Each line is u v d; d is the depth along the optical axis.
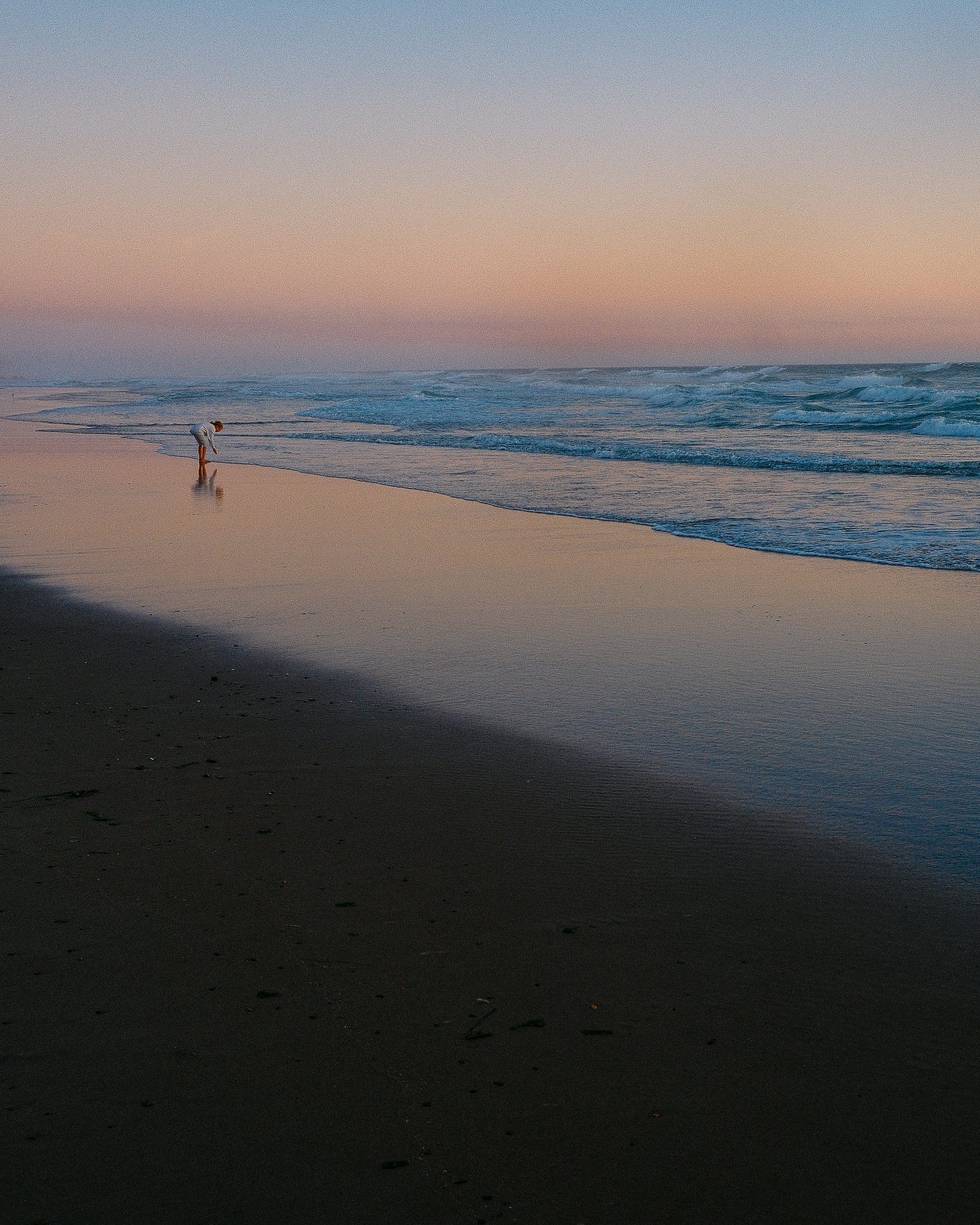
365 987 3.10
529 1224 2.21
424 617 8.12
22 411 48.88
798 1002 3.05
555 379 90.00
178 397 60.31
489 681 6.45
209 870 3.87
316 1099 2.59
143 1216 2.21
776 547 10.92
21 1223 2.19
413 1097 2.61
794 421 29.94
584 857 4.03
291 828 4.27
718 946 3.38
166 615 8.22
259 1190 2.29
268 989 3.08
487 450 22.62
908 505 13.63
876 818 4.43
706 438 24.64
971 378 56.22
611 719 5.75
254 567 10.19
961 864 3.99
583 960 3.28
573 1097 2.62
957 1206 2.28
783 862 4.00
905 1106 2.60
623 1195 2.30
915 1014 2.99
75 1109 2.54
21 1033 2.84
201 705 5.95
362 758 5.12
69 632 7.69
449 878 3.83
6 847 4.05
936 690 6.21
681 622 7.93
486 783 4.80
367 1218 2.22
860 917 3.57
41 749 5.18
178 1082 2.64
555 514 13.40
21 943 3.32
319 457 21.66
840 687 6.29
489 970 3.21
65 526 12.92
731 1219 2.24
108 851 4.03
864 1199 2.30
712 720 5.71
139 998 3.02
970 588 8.95
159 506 14.62
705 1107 2.59
